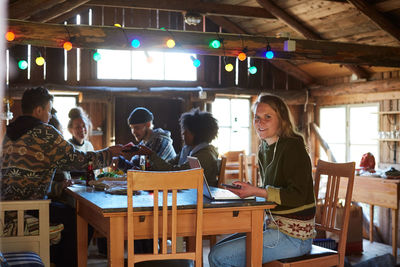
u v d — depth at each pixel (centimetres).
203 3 613
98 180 299
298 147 254
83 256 295
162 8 604
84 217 278
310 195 256
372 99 688
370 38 617
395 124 646
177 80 748
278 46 488
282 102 265
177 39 455
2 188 292
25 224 279
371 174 537
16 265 241
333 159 739
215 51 470
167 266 234
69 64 691
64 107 700
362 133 710
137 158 361
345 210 278
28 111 305
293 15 635
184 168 334
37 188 299
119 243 216
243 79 788
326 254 265
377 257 434
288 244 253
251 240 241
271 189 242
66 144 306
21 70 667
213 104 789
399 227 589
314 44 507
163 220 215
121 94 703
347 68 688
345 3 548
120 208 212
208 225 232
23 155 293
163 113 750
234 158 779
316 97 805
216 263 251
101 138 710
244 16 632
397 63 543
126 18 711
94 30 431
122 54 721
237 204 232
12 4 477
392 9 536
